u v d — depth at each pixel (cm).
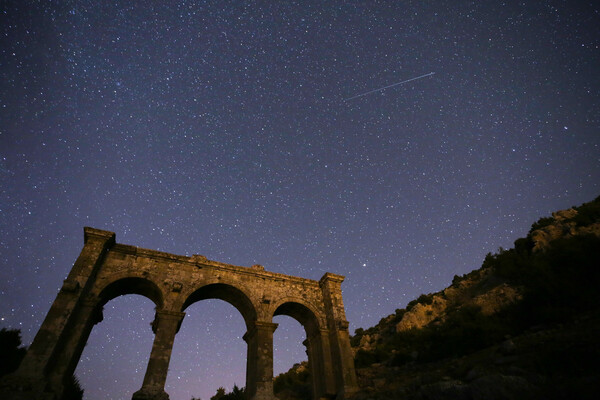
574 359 1009
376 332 3681
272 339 2038
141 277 1959
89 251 1878
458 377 1349
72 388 2058
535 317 1645
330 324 2236
